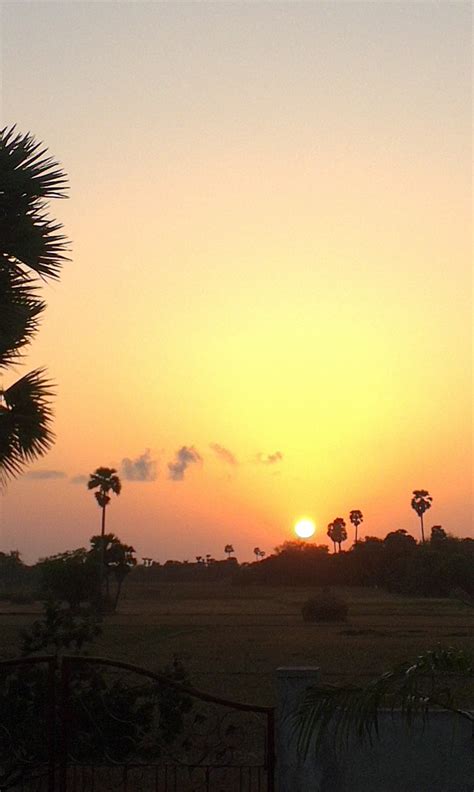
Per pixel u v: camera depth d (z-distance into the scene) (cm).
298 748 727
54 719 817
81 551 7100
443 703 729
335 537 16325
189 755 1250
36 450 1397
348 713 714
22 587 13875
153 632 4688
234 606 8656
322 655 3297
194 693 798
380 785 810
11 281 1247
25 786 1007
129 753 1130
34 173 1235
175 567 18712
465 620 5978
